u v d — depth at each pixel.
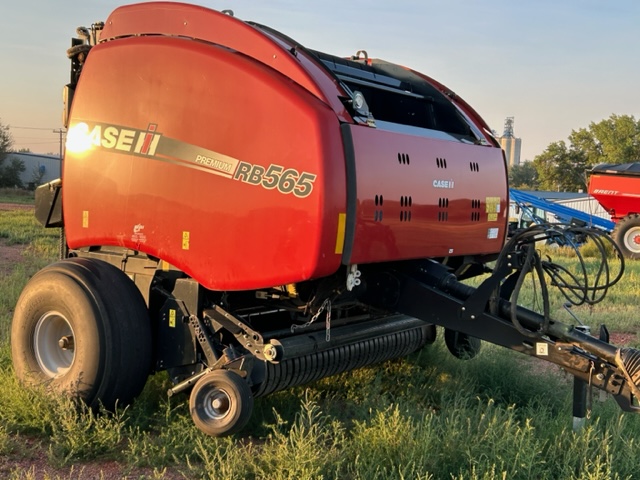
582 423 4.67
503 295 5.13
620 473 4.14
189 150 4.66
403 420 4.56
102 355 4.67
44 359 5.14
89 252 5.37
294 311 5.07
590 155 64.38
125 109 4.98
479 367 6.35
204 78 4.62
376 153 4.48
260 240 4.38
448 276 5.12
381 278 5.24
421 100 6.03
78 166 5.22
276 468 4.00
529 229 4.73
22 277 10.65
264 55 4.54
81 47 5.59
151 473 4.18
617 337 8.73
